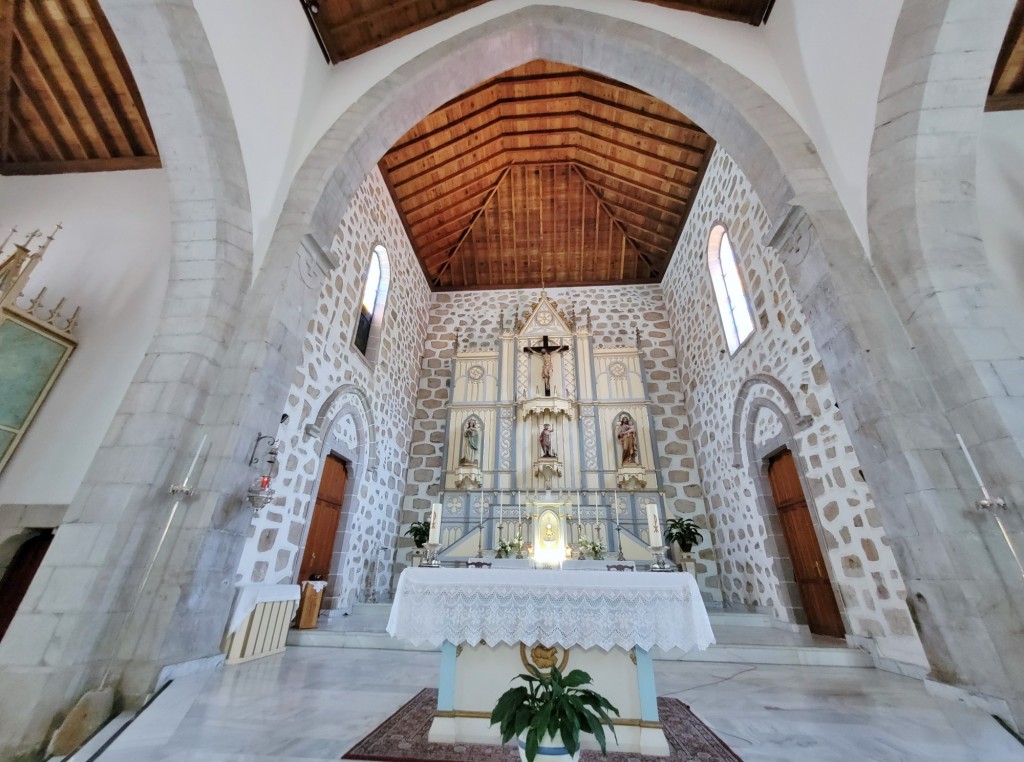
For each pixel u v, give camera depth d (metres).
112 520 3.02
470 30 5.57
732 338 6.95
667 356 9.60
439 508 4.88
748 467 6.21
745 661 3.97
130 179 5.85
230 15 4.06
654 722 2.10
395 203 8.74
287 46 4.86
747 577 6.36
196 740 2.10
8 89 5.32
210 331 3.74
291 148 4.81
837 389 3.64
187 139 3.90
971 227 3.36
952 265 3.29
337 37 5.52
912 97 3.44
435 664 3.75
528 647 2.34
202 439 3.54
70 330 4.77
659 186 8.66
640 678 2.21
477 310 10.76
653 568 4.43
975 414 2.93
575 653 2.33
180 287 3.88
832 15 4.08
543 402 8.57
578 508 7.58
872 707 2.68
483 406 9.07
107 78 5.15
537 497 7.93
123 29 3.62
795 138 4.34
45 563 2.88
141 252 5.36
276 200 4.54
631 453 8.07
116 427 3.36
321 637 4.44
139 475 3.18
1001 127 4.74
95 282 5.19
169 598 3.04
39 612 2.73
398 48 5.64
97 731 2.46
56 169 5.97
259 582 4.41
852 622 4.19
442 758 1.93
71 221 5.62
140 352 4.75
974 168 3.42
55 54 4.98
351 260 6.73
